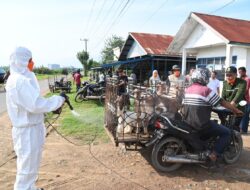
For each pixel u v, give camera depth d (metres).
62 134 7.03
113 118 5.01
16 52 3.13
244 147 6.09
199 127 4.44
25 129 3.17
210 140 4.73
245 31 12.26
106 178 4.38
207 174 4.60
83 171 4.64
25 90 3.02
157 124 4.51
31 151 3.18
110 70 25.38
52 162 5.04
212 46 13.84
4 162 5.05
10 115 3.19
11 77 3.14
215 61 13.83
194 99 4.39
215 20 13.02
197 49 15.44
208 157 4.51
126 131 4.73
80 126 7.89
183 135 4.47
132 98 4.91
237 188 4.11
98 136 6.83
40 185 4.12
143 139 4.67
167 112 4.88
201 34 13.63
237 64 11.92
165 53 17.86
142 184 4.19
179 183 4.25
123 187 4.08
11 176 4.44
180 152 4.62
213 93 4.36
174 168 4.64
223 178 4.46
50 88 20.88
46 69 74.06
